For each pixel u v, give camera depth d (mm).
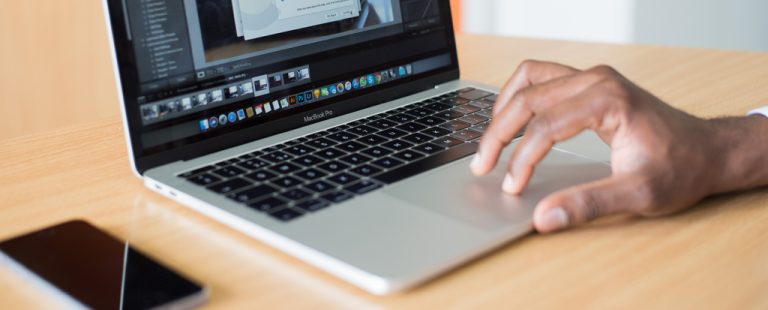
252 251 589
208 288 513
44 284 523
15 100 1746
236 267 563
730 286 523
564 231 608
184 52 759
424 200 643
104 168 775
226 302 515
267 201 645
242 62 803
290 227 593
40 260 558
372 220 604
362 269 525
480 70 1136
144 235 619
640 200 599
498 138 656
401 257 542
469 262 563
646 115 621
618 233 602
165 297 500
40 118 1791
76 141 861
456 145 781
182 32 757
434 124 851
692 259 561
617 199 597
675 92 990
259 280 544
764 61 1135
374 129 835
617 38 2609
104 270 542
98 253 568
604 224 618
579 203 592
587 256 568
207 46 776
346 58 897
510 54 1227
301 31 855
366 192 661
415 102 937
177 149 750
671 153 611
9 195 708
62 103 1817
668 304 503
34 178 750
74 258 561
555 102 651
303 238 574
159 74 740
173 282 521
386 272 521
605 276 539
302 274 553
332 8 884
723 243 583
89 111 1877
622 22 2582
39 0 1739
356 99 908
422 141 794
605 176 694
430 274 531
